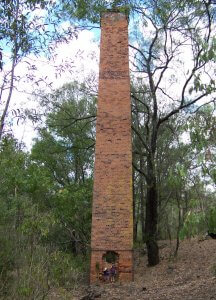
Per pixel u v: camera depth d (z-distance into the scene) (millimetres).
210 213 6508
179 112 21438
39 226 10445
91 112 30234
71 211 22375
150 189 21469
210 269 17250
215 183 6570
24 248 9562
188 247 24812
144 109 27469
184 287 14125
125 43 19891
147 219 21750
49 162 31188
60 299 9969
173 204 32531
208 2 11094
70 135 30141
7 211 11680
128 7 15805
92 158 32969
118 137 18875
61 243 23438
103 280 17391
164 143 28938
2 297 8258
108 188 18359
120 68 19672
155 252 21672
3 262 8914
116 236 17859
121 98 19344
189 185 7281
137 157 29672
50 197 22016
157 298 12836
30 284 8336
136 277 19203
